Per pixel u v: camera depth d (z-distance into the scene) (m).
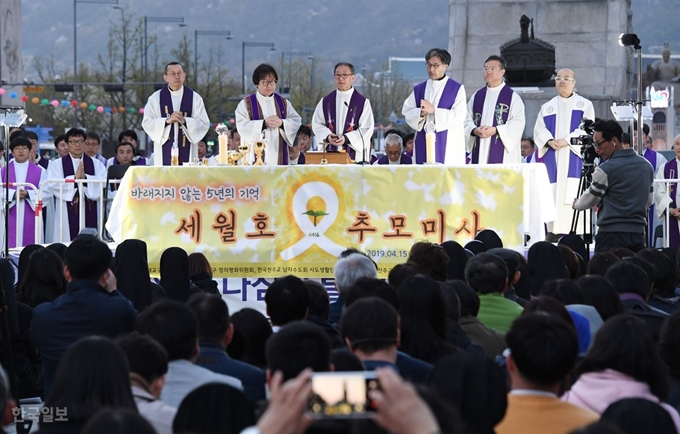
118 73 68.00
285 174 11.56
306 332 4.62
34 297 9.05
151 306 5.62
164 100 14.05
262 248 11.59
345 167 11.58
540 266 9.50
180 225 11.66
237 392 4.30
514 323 4.59
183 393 5.45
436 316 6.22
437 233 11.62
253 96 13.59
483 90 14.49
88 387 4.40
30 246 10.16
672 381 5.47
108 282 7.50
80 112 64.62
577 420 4.47
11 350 8.35
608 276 7.46
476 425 4.25
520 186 11.65
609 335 4.98
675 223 14.55
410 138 18.64
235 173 11.59
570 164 15.06
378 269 11.60
